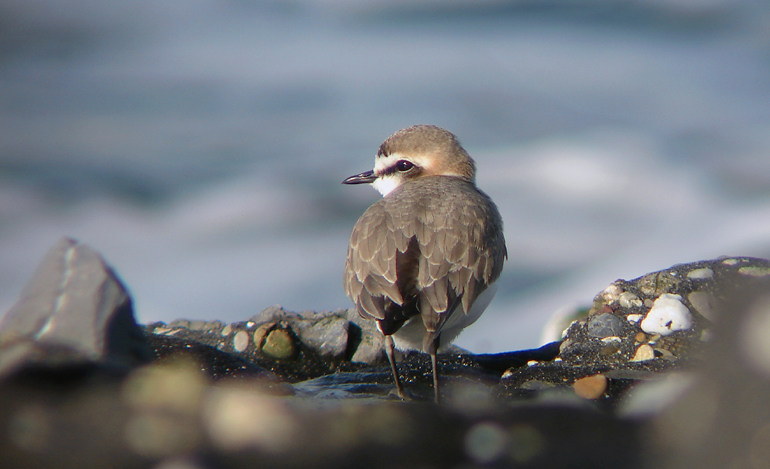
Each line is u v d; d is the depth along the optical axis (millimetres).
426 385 5984
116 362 3613
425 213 6164
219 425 3094
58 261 4406
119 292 4309
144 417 3102
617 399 4848
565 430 3135
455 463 3010
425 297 5742
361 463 3008
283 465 2955
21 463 2863
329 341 7039
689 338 5992
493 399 5184
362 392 5746
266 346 6957
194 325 7516
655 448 2904
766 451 2506
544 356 6727
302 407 3629
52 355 3379
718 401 2713
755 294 2904
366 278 5941
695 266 6699
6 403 3074
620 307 6555
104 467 2873
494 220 6508
